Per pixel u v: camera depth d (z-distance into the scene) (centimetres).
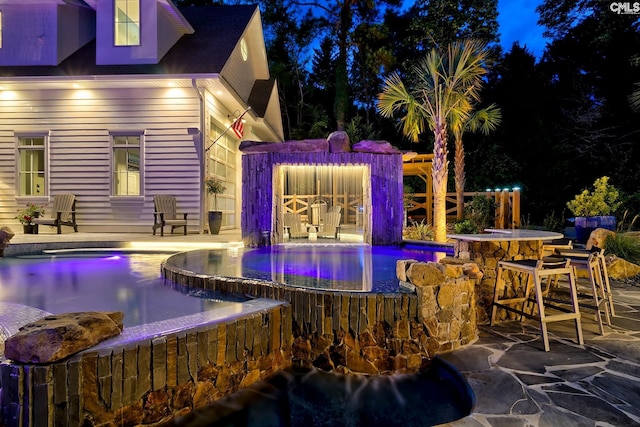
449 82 888
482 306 404
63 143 987
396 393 305
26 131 991
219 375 269
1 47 998
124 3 991
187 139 969
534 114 1642
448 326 327
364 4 2220
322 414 287
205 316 286
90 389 208
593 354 303
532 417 215
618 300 477
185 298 400
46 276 523
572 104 1689
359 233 1121
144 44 971
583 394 240
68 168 988
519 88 1675
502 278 407
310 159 768
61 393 200
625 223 1034
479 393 244
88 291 430
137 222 982
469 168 1617
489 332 365
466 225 1023
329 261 551
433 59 895
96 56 980
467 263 372
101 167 986
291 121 2322
